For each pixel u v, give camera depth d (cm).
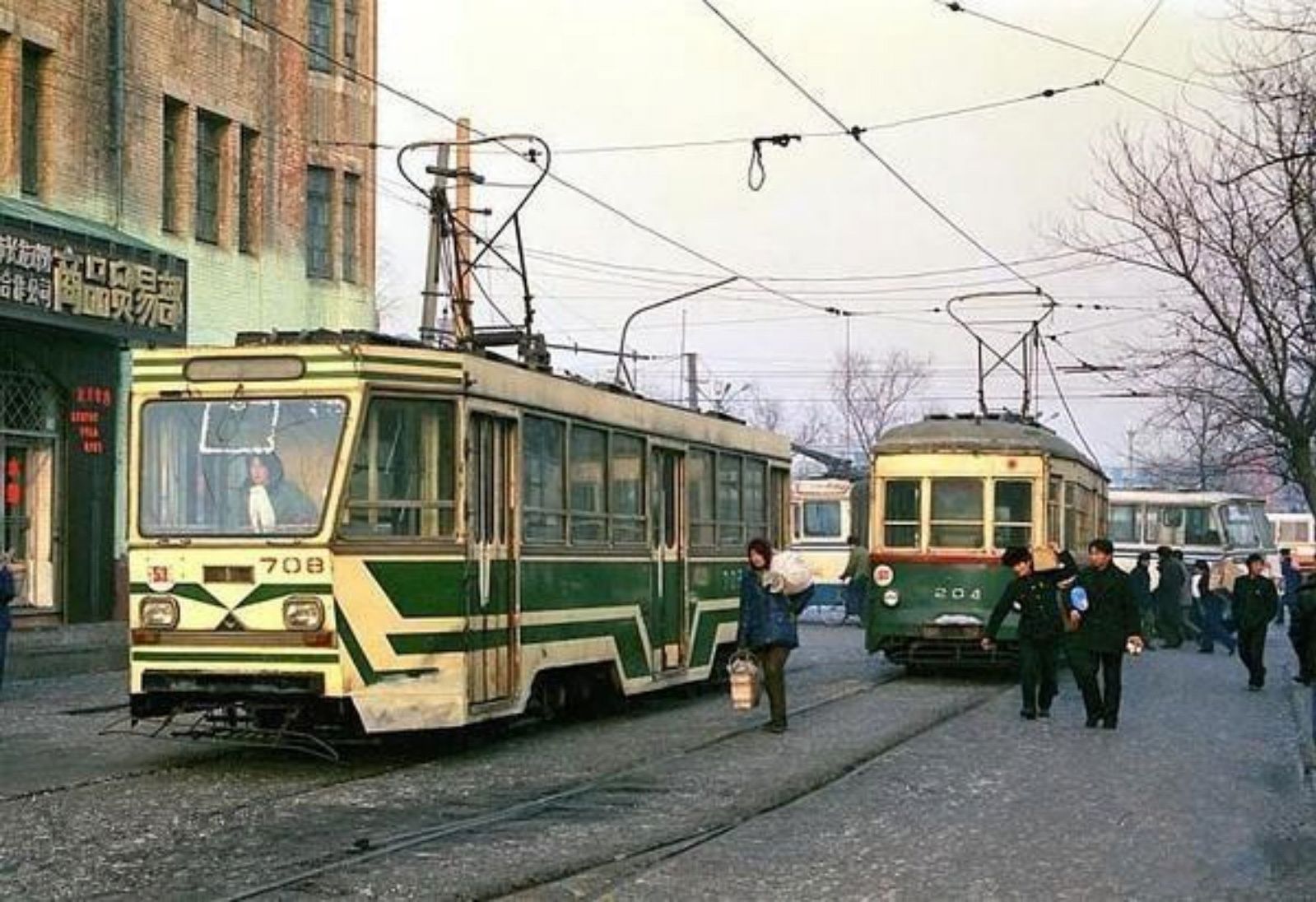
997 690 2253
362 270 3328
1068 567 1883
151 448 1383
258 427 1366
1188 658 3072
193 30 2781
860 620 4366
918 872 970
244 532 1351
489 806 1199
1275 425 3036
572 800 1224
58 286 2230
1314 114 2316
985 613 2369
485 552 1468
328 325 3219
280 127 3055
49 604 2408
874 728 1730
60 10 2445
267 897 886
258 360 1375
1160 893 923
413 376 1395
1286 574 4038
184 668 1354
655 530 1898
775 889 920
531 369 1587
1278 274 3133
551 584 1609
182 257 2647
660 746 1562
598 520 1738
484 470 1473
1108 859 1017
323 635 1327
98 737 1611
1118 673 1750
